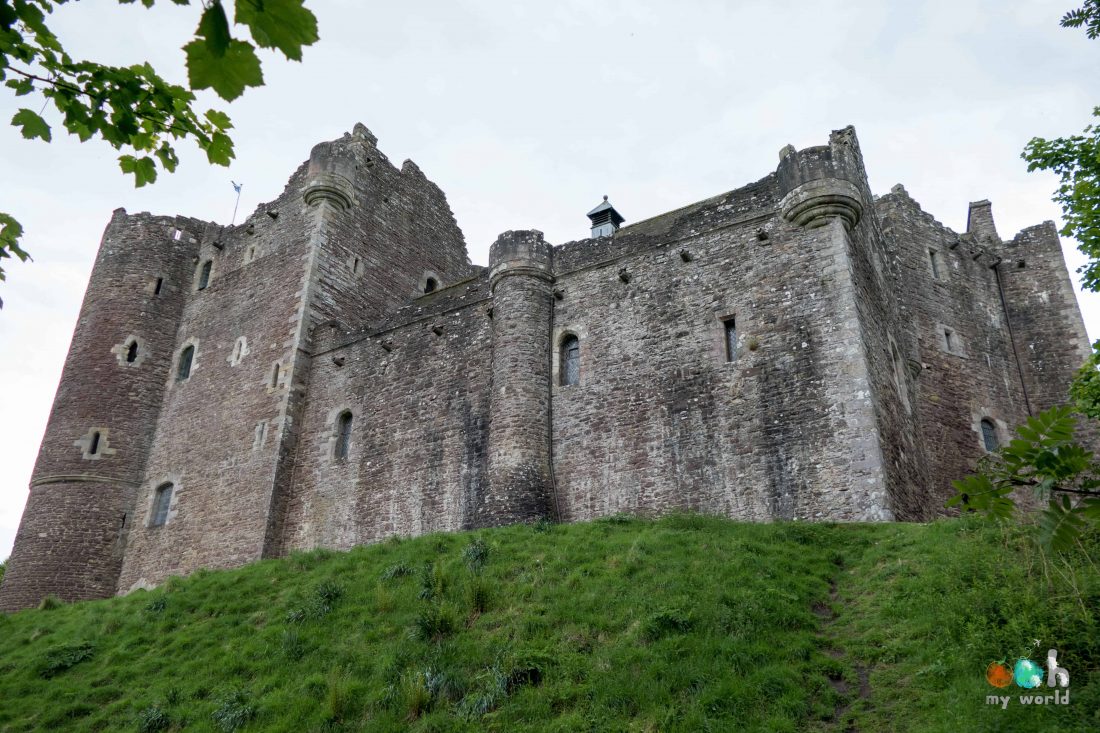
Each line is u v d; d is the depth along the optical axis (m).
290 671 11.66
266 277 25.22
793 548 12.56
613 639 10.47
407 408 20.48
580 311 19.20
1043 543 4.31
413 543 15.58
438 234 29.22
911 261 23.80
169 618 14.82
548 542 14.24
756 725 8.23
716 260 17.75
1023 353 24.61
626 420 17.42
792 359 15.96
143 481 24.66
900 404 17.45
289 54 4.30
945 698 7.83
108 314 26.69
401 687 10.21
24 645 15.57
